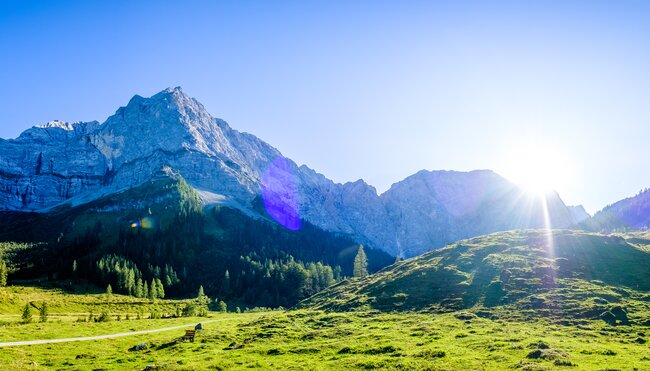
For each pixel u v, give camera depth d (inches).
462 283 3531.0
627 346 1768.0
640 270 3393.2
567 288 3036.4
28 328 3026.6
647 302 2628.0
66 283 7657.5
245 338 2536.9
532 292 3051.2
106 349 2466.8
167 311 5959.6
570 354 1576.0
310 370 1587.1
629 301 2664.9
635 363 1434.5
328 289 5241.1
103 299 6318.9
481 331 2209.6
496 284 3319.4
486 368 1445.6
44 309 3683.6
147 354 2237.9
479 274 3720.5
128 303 6102.4
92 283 7864.2
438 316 2859.3
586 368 1371.8
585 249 4111.7
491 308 2866.6
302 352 1988.2
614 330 2117.4
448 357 1644.9
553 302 2753.4
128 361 2018.9
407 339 2119.8
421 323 2613.2
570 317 2440.9
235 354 2033.7
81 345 2529.5
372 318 3004.4
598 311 2447.1
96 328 3358.8
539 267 3570.4
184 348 2301.9
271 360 1845.5
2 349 2239.2
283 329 2731.3
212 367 1722.4
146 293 7288.4
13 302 5007.4
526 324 2389.3
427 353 1718.8
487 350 1745.8
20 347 2342.5
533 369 1373.0
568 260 3774.6
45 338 2706.7
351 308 3506.4
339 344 2089.1
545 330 2194.9
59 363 2007.9
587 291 2901.1
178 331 3329.2
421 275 3978.8
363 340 2176.4
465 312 2847.0
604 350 1630.2
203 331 2933.1
